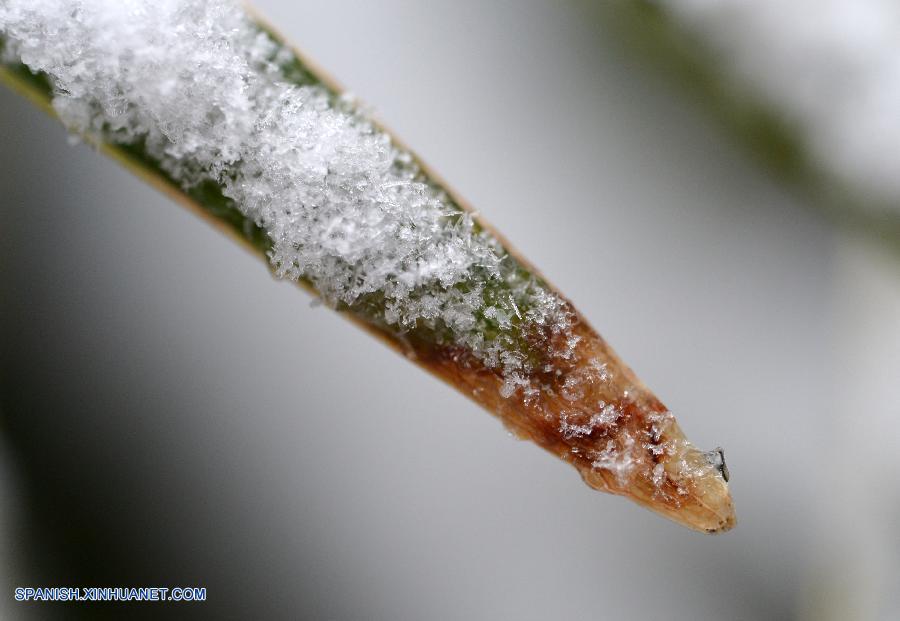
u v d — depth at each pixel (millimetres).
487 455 178
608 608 172
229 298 174
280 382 174
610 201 179
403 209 125
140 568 153
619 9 174
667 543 175
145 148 123
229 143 124
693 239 179
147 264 172
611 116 180
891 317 170
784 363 175
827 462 172
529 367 125
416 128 175
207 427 168
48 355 161
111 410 161
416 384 179
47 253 166
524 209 175
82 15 123
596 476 125
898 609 158
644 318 174
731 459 171
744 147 173
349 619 163
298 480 171
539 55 182
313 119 124
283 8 174
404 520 174
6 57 122
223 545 161
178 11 123
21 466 153
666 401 170
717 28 165
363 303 125
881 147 161
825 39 159
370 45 177
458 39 182
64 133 166
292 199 124
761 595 168
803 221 175
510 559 175
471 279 125
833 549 168
